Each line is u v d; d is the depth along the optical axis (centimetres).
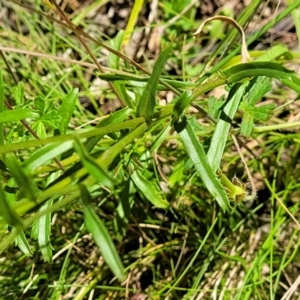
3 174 24
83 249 26
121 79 16
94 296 25
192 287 23
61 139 10
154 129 18
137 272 25
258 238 24
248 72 15
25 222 9
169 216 26
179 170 22
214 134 16
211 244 24
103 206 25
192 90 16
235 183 17
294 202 25
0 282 25
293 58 22
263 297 23
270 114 16
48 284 24
